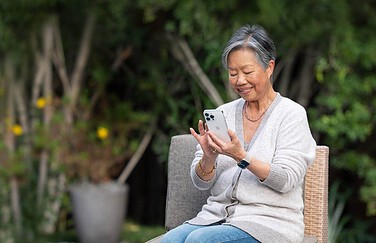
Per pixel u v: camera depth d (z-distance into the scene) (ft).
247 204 10.56
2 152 23.63
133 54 25.54
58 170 24.03
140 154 25.49
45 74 24.73
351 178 26.16
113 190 23.30
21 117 24.70
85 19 24.29
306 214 11.94
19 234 24.03
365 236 24.85
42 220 24.50
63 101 24.40
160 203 28.12
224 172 10.88
